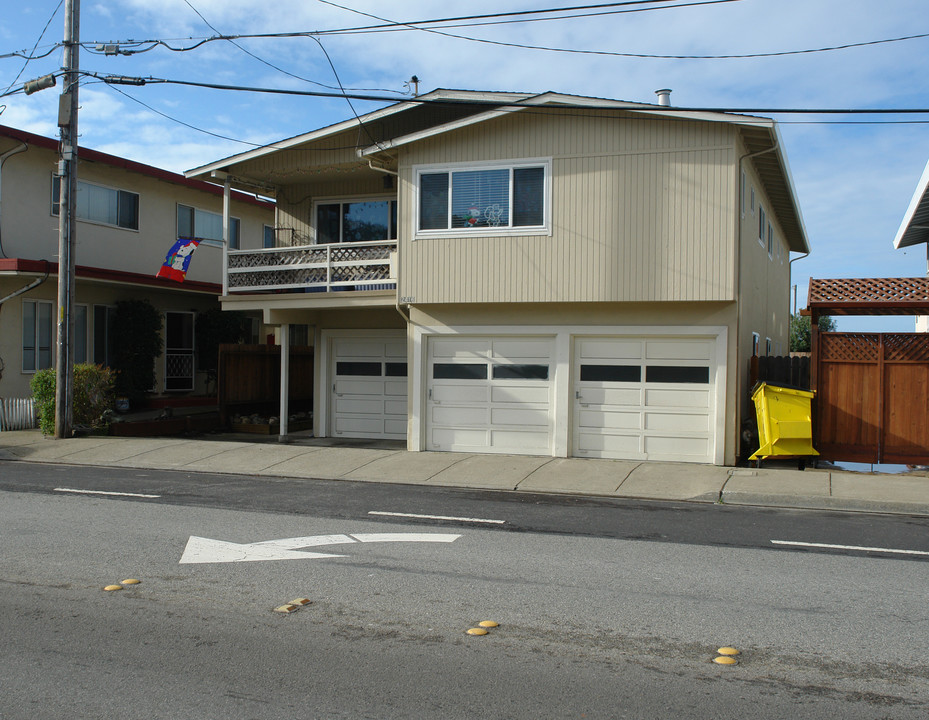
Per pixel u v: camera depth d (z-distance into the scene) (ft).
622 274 45.19
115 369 70.03
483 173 47.88
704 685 15.87
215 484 39.70
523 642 18.16
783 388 43.60
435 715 14.55
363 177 58.85
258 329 89.10
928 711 14.74
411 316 50.39
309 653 17.51
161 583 22.54
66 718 14.43
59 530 28.89
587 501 36.17
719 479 39.96
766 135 44.86
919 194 61.31
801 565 24.59
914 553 26.20
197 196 81.15
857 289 45.73
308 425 66.08
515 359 49.06
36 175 65.57
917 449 42.57
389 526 29.99
